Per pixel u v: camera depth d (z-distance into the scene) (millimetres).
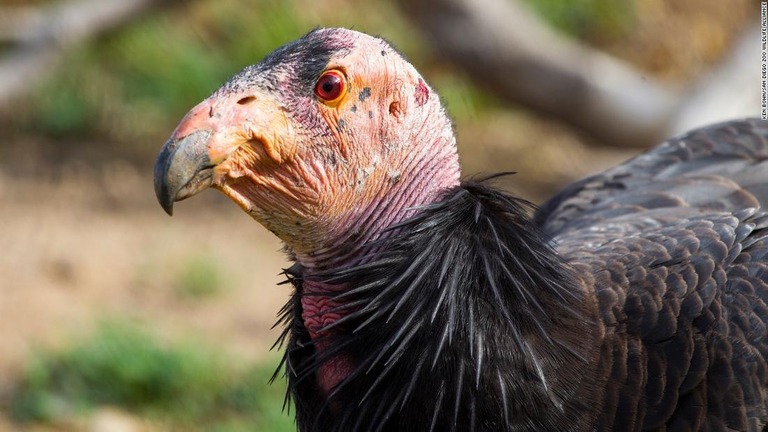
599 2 29109
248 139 8508
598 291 8945
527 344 8242
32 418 15797
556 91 23875
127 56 26750
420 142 9047
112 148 25625
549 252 8703
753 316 8914
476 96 27438
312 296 8914
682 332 8695
